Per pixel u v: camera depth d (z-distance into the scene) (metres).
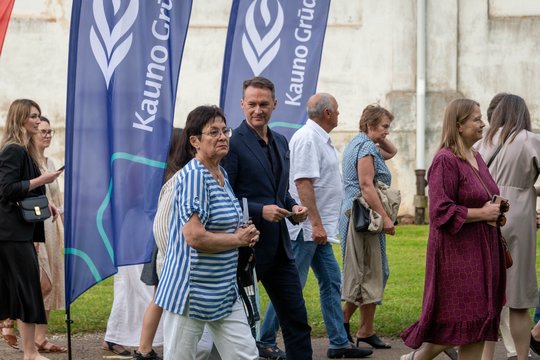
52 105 34.00
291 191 15.78
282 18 16.39
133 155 14.73
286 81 16.42
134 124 14.74
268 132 13.65
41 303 14.91
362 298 16.28
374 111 16.59
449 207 12.53
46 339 16.55
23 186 14.56
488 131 14.60
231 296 11.45
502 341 17.09
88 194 14.55
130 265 15.15
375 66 33.81
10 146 14.69
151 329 14.69
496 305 12.79
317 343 17.14
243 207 12.49
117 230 14.65
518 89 33.81
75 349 16.62
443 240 12.69
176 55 14.94
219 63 33.81
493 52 33.81
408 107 33.81
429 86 33.94
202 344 12.63
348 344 15.93
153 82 14.81
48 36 33.91
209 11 33.78
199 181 11.22
